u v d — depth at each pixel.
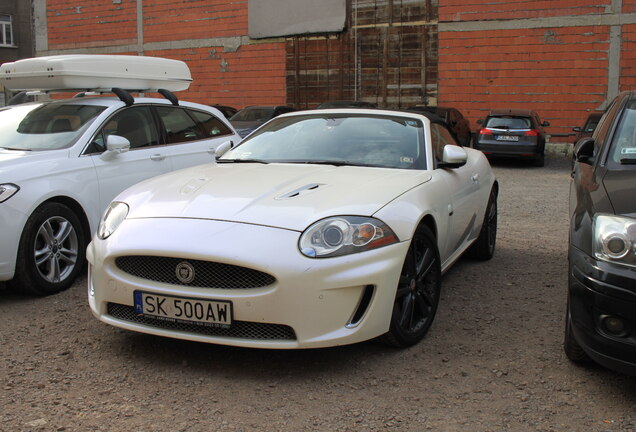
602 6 17.34
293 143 4.50
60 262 4.71
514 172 14.45
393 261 3.22
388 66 19.94
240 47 21.86
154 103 5.93
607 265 2.77
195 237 3.10
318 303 3.00
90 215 4.90
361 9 20.05
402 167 4.12
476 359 3.42
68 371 3.23
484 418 2.76
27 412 2.78
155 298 3.14
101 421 2.71
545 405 2.89
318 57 20.80
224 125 6.77
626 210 2.87
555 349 3.57
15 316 4.09
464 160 4.27
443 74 19.27
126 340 3.66
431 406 2.87
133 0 23.47
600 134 4.29
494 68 18.67
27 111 5.53
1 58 34.91
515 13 18.22
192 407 2.85
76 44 24.88
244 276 3.04
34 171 4.48
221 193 3.50
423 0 19.25
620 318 2.73
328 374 3.21
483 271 5.34
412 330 3.56
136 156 5.43
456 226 4.45
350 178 3.71
